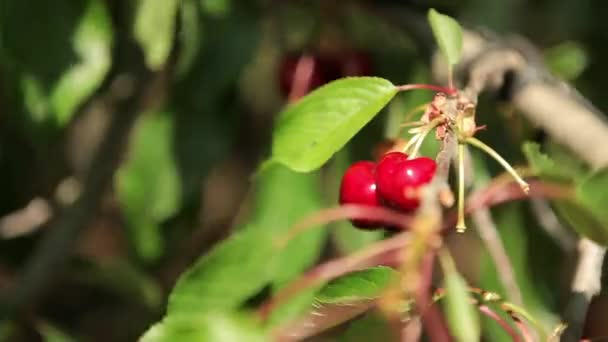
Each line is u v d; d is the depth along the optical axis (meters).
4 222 0.83
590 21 0.88
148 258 0.78
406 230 0.54
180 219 0.77
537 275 0.71
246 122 0.90
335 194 0.75
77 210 0.80
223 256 0.53
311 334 0.55
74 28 0.66
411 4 0.74
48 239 0.80
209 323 0.47
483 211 0.65
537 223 0.71
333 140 0.56
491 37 0.69
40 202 0.83
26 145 0.81
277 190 0.73
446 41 0.58
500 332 0.63
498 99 0.66
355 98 0.56
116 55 0.75
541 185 0.56
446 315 0.55
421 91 0.74
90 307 0.91
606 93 0.86
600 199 0.54
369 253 0.51
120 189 0.76
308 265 0.72
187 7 0.71
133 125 0.78
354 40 0.76
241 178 0.95
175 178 0.76
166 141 0.76
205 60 0.73
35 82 0.67
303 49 0.75
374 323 0.55
